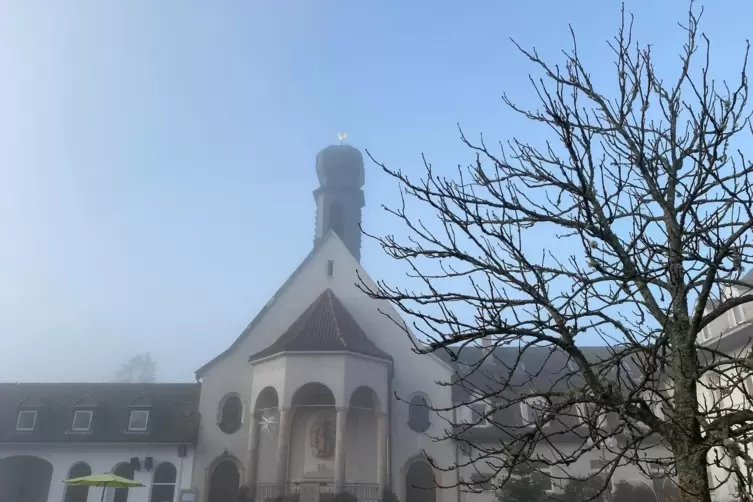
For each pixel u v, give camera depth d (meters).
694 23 8.86
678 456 7.16
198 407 35.78
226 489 33.50
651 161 8.34
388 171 8.20
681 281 7.63
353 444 33.28
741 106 8.23
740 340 25.08
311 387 33.81
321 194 48.41
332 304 35.69
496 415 34.19
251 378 35.59
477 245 7.68
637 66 9.10
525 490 23.70
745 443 6.81
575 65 9.29
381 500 30.59
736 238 6.95
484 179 8.55
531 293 7.34
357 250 47.09
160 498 33.38
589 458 32.03
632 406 7.23
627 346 8.44
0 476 35.12
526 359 38.53
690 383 7.19
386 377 33.25
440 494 32.69
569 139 7.52
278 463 29.83
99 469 33.84
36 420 35.12
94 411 35.34
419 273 7.84
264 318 36.94
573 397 7.57
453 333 7.41
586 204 7.54
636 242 7.84
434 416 34.53
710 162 7.20
